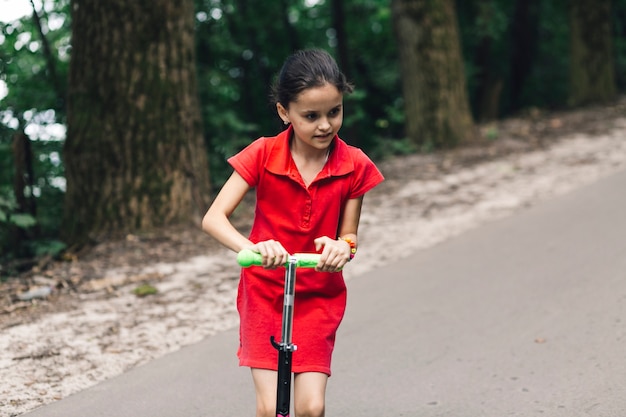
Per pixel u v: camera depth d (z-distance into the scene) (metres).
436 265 6.88
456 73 13.60
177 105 8.27
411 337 5.16
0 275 7.14
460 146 13.34
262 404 3.02
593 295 5.75
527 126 14.67
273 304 3.07
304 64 2.82
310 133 2.85
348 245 2.85
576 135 13.43
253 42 17.52
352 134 17.23
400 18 13.76
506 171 10.93
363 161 3.08
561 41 21.97
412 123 13.70
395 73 19.12
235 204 3.02
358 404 4.20
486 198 9.45
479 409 4.07
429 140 13.49
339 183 3.04
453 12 13.77
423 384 4.42
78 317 5.71
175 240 7.86
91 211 8.17
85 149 8.17
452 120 13.45
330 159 3.03
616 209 8.31
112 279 6.71
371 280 6.55
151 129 8.15
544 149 12.43
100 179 8.16
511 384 4.35
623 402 4.03
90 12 8.09
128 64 8.09
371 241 7.88
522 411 4.02
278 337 3.06
